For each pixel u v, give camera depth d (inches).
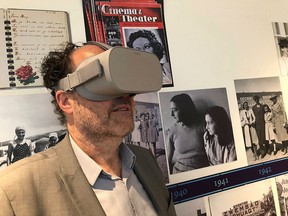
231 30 43.4
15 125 29.0
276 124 45.1
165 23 38.4
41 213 18.5
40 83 30.4
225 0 43.6
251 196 41.4
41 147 29.8
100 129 20.6
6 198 17.9
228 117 41.2
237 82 42.8
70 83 20.4
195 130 38.5
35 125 29.8
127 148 25.0
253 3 46.0
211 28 41.8
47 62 23.4
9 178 18.9
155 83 20.4
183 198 36.5
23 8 30.4
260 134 43.4
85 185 19.9
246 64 43.9
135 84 19.0
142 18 36.9
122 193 22.0
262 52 45.6
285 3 48.8
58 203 18.8
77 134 22.0
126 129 21.3
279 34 47.8
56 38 31.5
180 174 36.7
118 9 35.5
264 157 43.3
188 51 39.6
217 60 41.6
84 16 33.4
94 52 21.3
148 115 35.6
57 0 32.1
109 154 22.8
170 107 37.2
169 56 38.0
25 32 30.2
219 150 39.8
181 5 39.9
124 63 18.7
